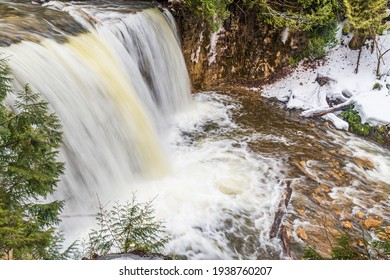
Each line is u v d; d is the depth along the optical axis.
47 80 6.16
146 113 8.73
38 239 3.20
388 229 6.34
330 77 10.91
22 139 3.34
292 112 10.38
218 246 5.83
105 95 7.30
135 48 8.94
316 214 6.63
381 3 9.93
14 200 3.43
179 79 10.76
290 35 11.20
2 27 6.91
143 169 7.65
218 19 10.38
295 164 8.02
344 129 9.70
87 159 6.47
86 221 5.93
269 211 6.61
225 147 8.60
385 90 10.14
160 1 10.91
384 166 8.30
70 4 9.45
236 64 11.62
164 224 6.13
